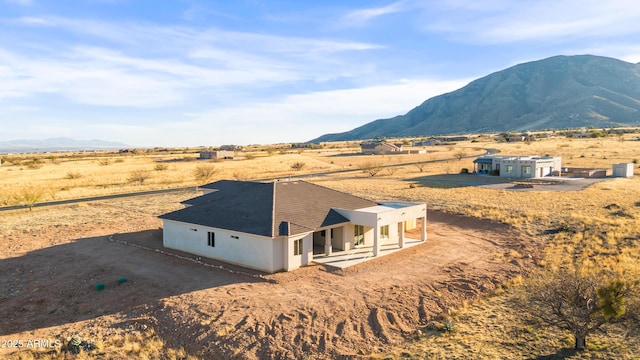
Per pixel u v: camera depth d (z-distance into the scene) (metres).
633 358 17.55
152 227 43.28
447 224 44.31
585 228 37.53
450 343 19.77
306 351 19.98
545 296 23.17
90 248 35.56
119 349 20.34
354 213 33.72
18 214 49.69
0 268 30.98
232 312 23.06
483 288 26.67
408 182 76.56
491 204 50.94
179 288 26.69
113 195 64.31
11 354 19.84
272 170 102.56
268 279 27.61
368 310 23.42
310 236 30.81
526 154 126.06
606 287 19.20
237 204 33.97
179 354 19.98
